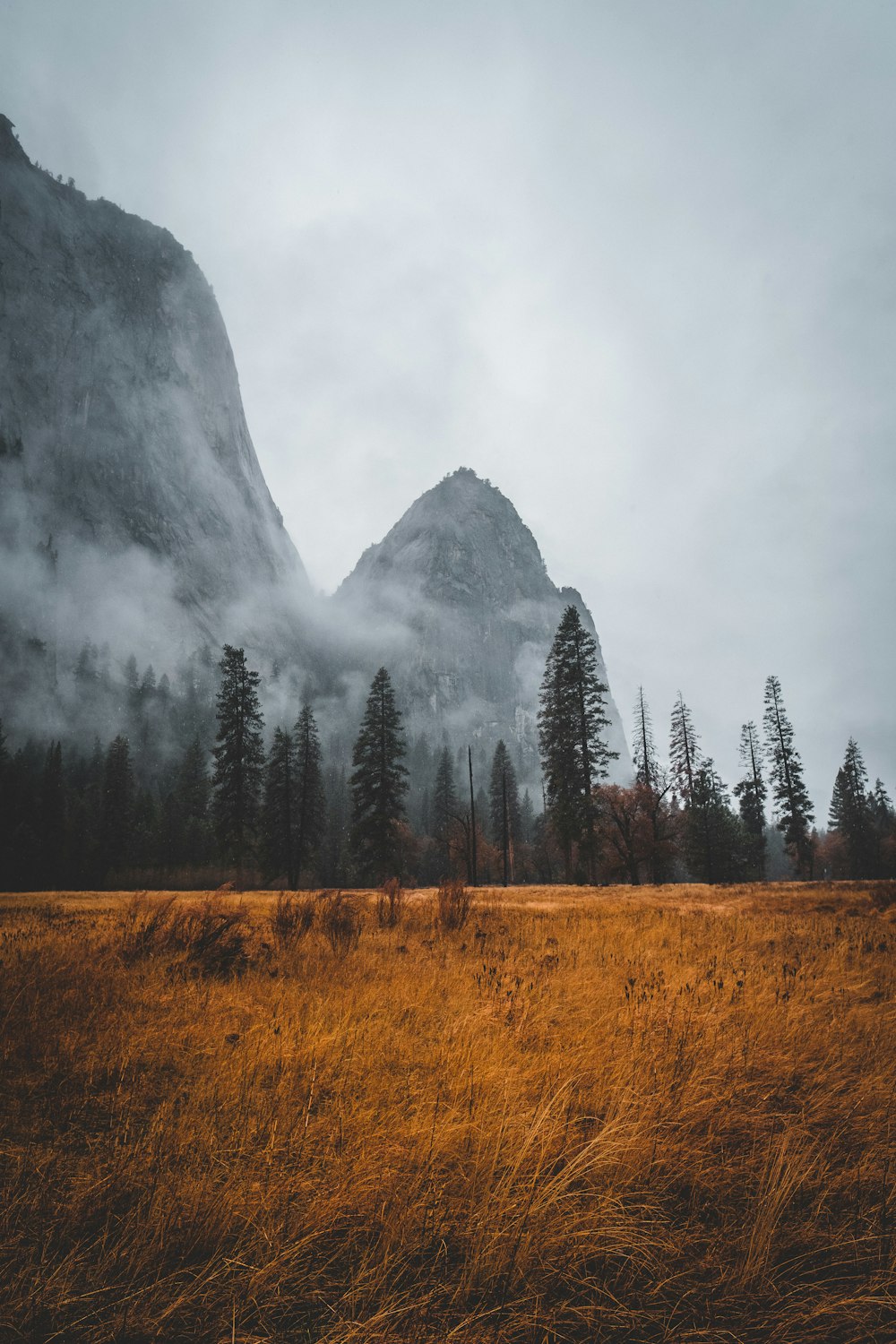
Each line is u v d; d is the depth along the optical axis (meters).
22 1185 2.30
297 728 50.09
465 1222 2.18
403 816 44.25
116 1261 1.95
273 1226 2.09
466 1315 1.84
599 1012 4.70
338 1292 1.94
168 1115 2.84
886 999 5.41
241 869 43.47
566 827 38.97
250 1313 1.83
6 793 56.94
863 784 59.12
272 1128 2.65
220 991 5.28
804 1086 3.46
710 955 7.81
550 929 11.00
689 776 50.44
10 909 14.28
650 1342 1.82
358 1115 2.79
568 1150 2.55
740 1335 1.85
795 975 6.12
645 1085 3.22
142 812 69.81
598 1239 2.13
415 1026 4.43
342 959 6.95
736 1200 2.49
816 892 20.30
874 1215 2.38
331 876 67.94
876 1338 1.86
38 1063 3.51
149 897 10.98
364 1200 2.25
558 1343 1.79
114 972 5.66
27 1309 1.75
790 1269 2.10
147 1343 1.69
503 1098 2.98
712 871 50.12
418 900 14.90
